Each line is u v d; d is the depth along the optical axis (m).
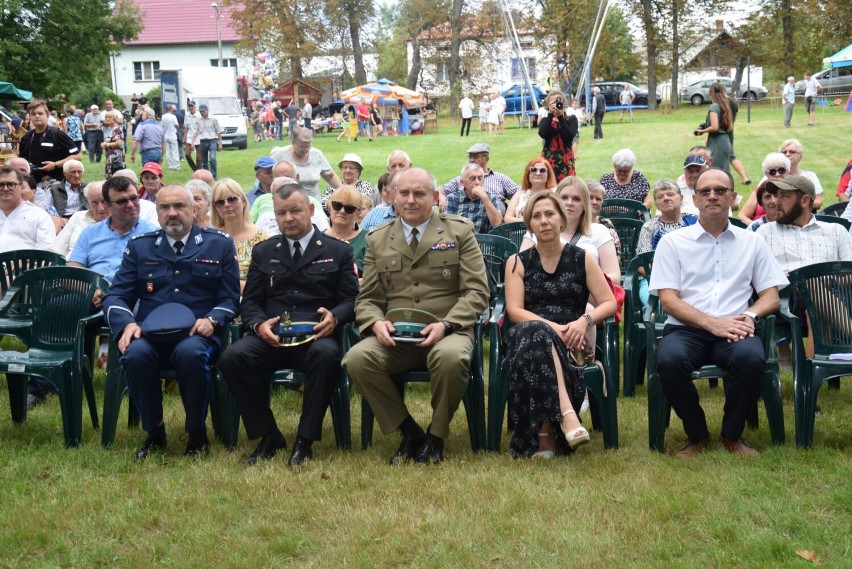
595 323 4.91
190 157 20.33
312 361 4.79
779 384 4.71
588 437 4.53
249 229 6.56
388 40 73.81
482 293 5.02
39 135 10.49
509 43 45.28
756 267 4.99
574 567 3.47
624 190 9.00
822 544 3.59
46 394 6.08
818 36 44.38
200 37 57.88
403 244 5.11
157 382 4.95
